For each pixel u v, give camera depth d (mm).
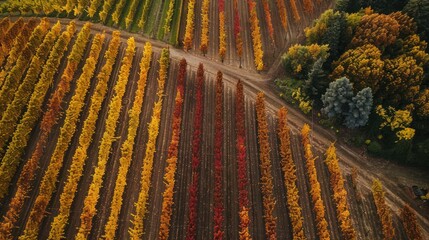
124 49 88625
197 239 64000
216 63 88375
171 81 83750
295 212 65750
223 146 75250
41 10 94312
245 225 63062
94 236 63031
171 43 91125
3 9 93125
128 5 98562
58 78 81750
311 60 84188
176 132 73688
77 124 74938
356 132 79562
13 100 74562
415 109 78625
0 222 63094
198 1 101625
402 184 73812
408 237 66688
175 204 67375
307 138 75375
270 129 78750
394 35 83812
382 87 80188
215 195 66500
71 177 65938
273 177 72188
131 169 70688
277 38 94875
